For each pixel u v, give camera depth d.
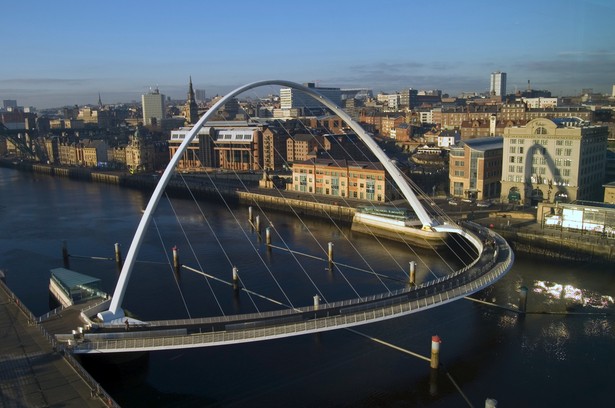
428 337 66.12
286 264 100.44
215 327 56.31
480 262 78.12
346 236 124.00
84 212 162.62
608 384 55.03
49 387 41.94
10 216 155.50
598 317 71.31
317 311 59.03
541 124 130.88
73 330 55.78
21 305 60.38
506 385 54.97
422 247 110.88
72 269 100.56
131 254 64.12
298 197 164.25
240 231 131.75
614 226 98.94
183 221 146.38
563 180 129.62
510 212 121.81
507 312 73.38
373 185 151.50
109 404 38.84
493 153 145.12
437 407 51.38
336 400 52.62
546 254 100.75
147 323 58.03
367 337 66.19
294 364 59.81
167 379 57.03
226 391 54.56
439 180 170.88
